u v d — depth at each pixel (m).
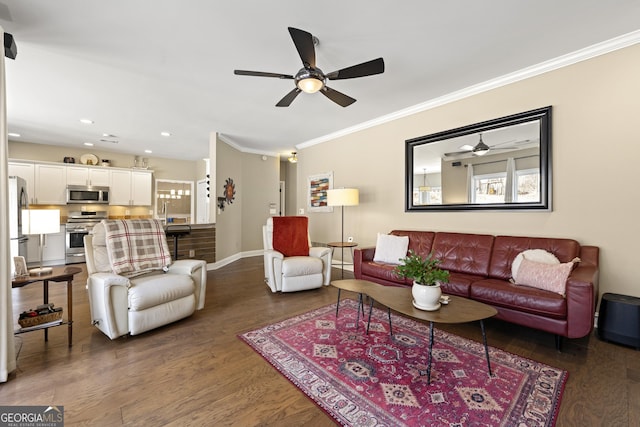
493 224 3.11
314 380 1.71
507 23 2.09
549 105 2.70
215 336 2.32
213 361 1.92
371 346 2.13
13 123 4.41
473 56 2.55
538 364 1.88
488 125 3.10
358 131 4.62
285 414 1.42
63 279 2.08
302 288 3.55
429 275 1.92
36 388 1.61
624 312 2.11
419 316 1.78
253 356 1.99
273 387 1.64
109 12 1.92
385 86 3.17
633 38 2.25
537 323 2.12
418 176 3.79
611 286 2.41
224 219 5.42
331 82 3.05
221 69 2.72
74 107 3.73
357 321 2.50
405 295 2.24
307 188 5.70
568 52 2.51
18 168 5.24
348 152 4.82
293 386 1.65
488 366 1.77
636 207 2.29
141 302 2.26
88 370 1.80
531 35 2.24
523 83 2.86
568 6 1.91
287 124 4.53
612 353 2.02
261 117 4.17
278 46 2.34
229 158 5.59
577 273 2.13
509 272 2.69
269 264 3.54
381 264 3.40
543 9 1.94
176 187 7.60
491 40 2.30
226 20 2.01
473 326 2.54
